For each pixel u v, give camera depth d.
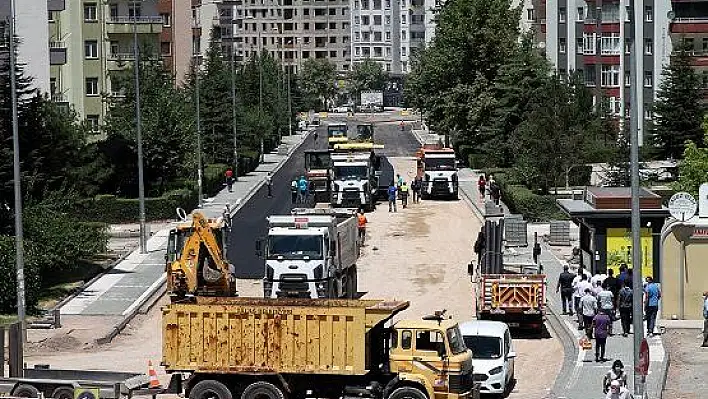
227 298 52.09
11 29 73.62
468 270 87.62
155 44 165.12
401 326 50.59
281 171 182.62
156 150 128.50
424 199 147.00
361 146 145.88
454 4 181.75
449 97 180.00
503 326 57.72
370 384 50.81
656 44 170.12
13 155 78.25
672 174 139.38
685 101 140.38
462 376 50.41
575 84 150.62
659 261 75.38
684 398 55.06
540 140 127.94
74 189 94.06
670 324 71.38
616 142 139.88
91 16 168.25
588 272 76.38
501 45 177.38
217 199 144.38
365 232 113.06
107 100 151.38
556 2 190.38
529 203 123.00
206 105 166.88
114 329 71.56
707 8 169.88
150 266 95.81
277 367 51.19
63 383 49.44
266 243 76.31
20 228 70.00
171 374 53.44
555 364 62.44
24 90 95.25
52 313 74.12
